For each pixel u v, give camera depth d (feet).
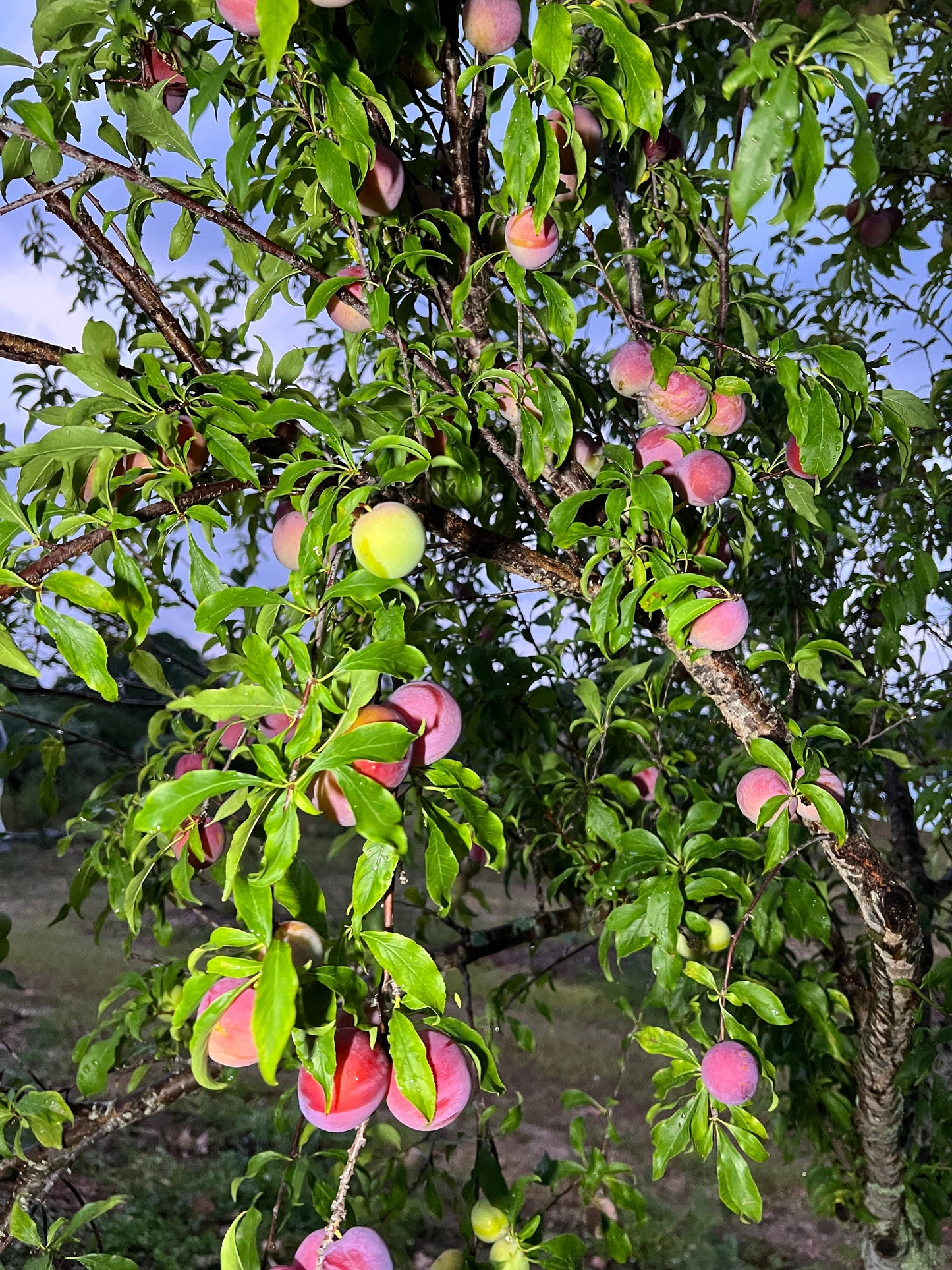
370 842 3.35
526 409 5.01
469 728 8.04
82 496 5.49
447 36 5.48
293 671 5.38
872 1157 8.39
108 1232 14.65
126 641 7.16
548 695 8.12
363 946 3.80
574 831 8.48
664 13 6.56
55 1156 6.56
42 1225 8.17
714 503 5.45
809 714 9.23
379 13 5.04
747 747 5.83
